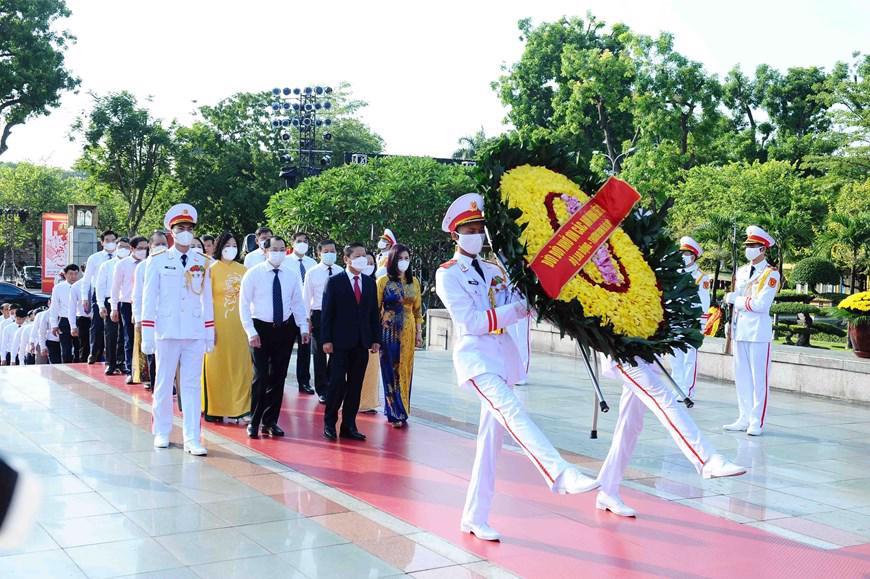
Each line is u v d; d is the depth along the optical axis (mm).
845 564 5234
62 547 5109
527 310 5223
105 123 40625
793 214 28922
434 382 12828
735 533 5785
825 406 11508
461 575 4809
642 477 7297
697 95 33375
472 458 7797
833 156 33688
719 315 16531
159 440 7902
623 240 5535
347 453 7883
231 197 41000
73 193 63250
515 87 41781
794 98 49062
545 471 4914
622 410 6039
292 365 14375
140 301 9164
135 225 43500
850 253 25938
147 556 4992
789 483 7281
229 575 4719
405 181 26359
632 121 39000
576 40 40469
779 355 12945
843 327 24234
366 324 8492
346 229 26250
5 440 8047
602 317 5051
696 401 11773
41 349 16984
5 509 1147
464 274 5379
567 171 5688
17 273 58938
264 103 42094
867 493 7004
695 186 31188
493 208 5109
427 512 6031
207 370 9289
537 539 5496
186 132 41562
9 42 38281
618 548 5371
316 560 4992
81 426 8812
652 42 33625
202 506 6039
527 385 12820
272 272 8484
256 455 7715
